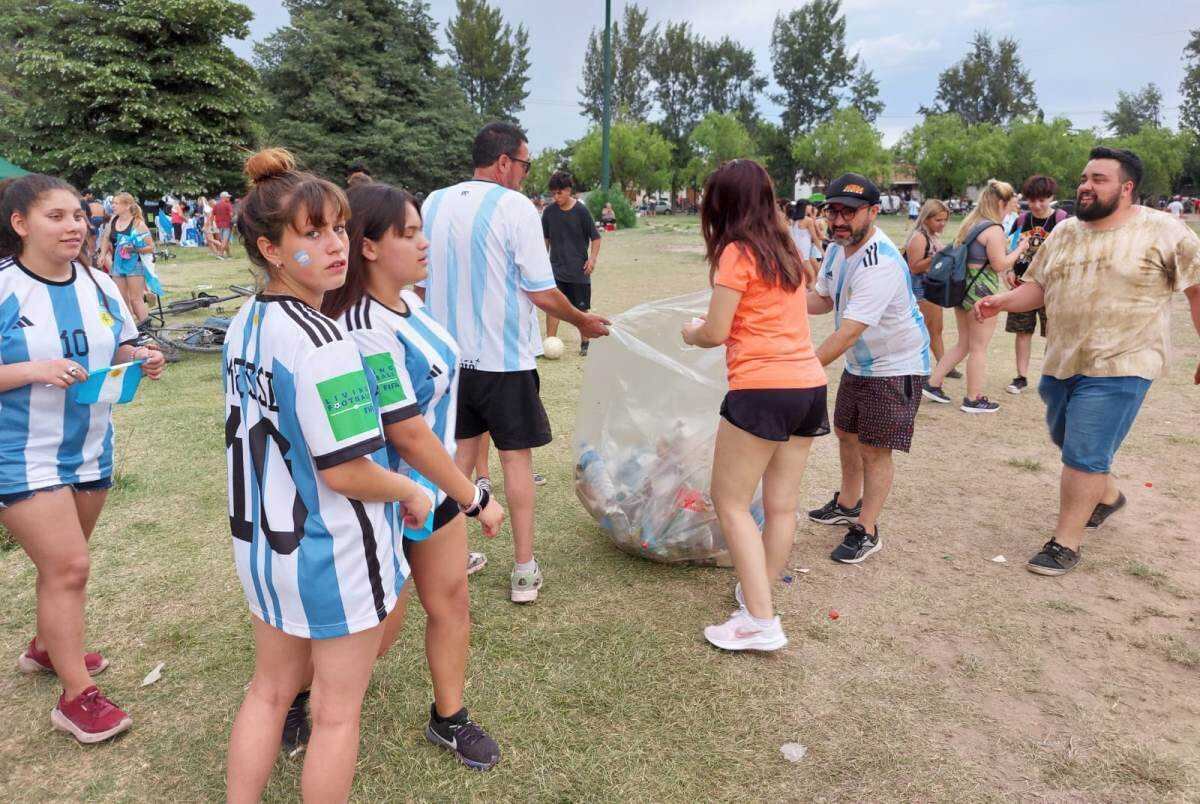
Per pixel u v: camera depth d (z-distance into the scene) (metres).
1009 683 2.98
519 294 3.26
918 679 3.01
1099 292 3.65
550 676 2.98
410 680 2.94
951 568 3.92
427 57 44.72
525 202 3.23
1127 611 3.51
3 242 2.45
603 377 3.99
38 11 35.44
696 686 2.94
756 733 2.69
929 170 64.44
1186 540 4.21
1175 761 2.56
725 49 83.69
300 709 2.58
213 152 30.77
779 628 3.12
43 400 2.44
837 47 81.88
